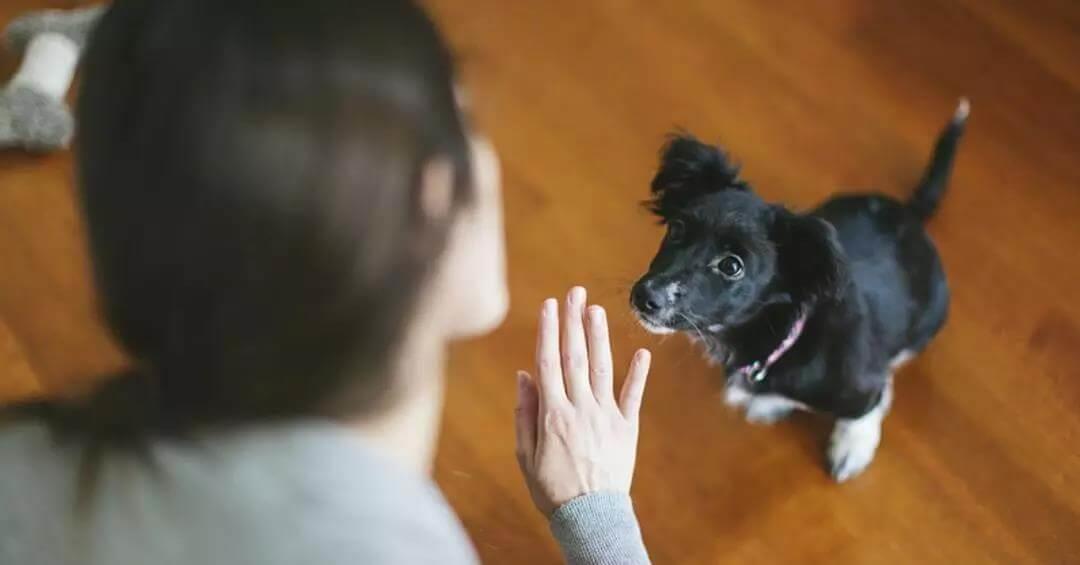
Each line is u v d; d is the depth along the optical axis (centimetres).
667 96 179
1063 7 185
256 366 44
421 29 43
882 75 180
